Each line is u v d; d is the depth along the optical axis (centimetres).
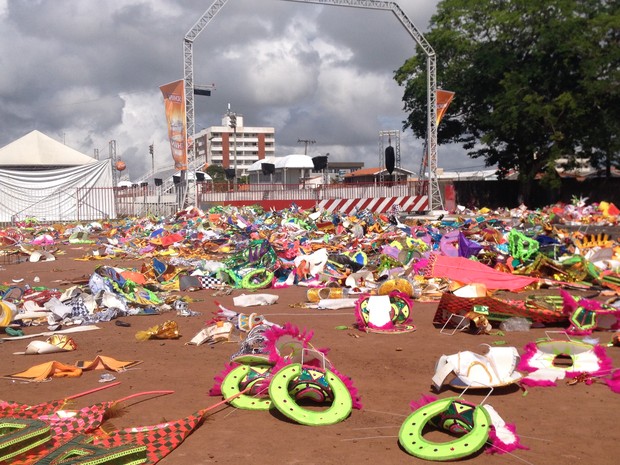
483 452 513
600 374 719
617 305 1045
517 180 5544
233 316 1034
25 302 1185
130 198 5078
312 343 904
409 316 1030
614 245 1911
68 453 479
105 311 1159
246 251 1620
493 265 1619
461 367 681
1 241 2798
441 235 2162
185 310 1184
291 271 1595
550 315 989
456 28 5084
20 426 516
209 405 639
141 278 1483
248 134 16862
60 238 3238
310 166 5862
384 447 523
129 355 868
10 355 884
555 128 4838
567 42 4662
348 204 3512
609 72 4634
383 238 2116
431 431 561
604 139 4872
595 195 5238
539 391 674
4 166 5284
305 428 570
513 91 4725
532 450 515
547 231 2055
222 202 3988
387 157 4331
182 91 3581
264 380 651
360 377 734
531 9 4747
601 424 571
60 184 4828
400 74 5478
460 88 5150
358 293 1307
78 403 647
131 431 550
